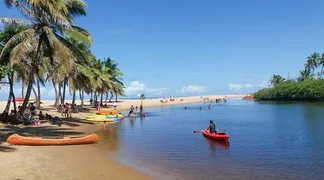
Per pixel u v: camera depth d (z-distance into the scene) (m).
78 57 30.47
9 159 14.96
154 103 107.06
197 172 14.80
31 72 27.56
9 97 29.33
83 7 28.22
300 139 25.73
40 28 25.11
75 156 17.14
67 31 26.02
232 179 13.65
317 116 48.34
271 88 122.00
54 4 22.98
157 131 31.25
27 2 21.88
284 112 58.62
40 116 34.00
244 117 49.69
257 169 15.52
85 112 53.62
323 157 18.45
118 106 83.19
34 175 12.54
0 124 27.39
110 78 78.44
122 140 24.75
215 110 70.88
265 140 25.28
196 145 22.64
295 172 14.94
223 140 24.67
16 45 24.38
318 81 103.50
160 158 17.89
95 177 13.12
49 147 19.23
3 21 21.70
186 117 51.09
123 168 15.15
